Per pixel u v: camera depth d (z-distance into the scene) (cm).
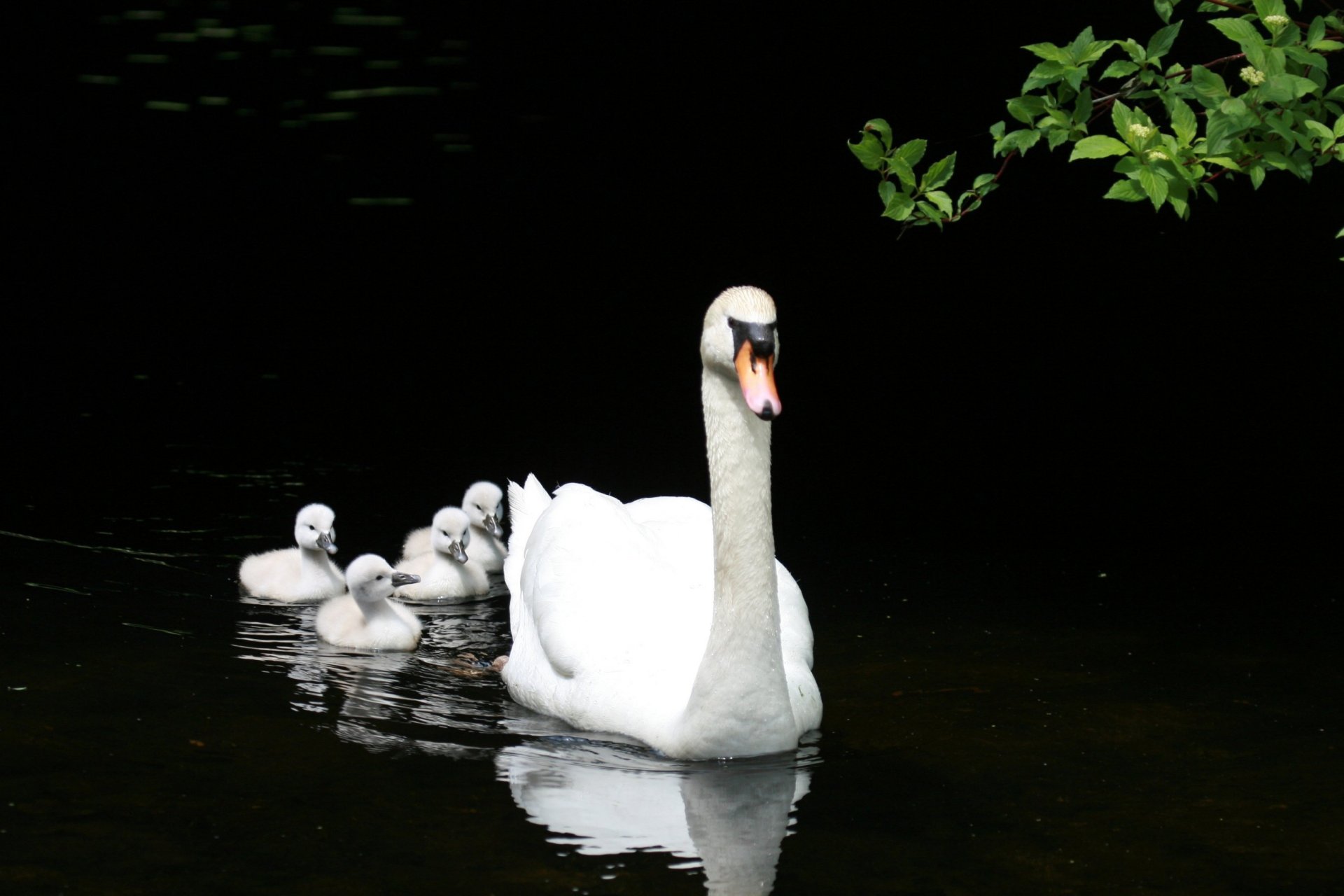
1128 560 1455
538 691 1092
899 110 3247
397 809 873
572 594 1101
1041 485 1716
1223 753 977
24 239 2752
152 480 1678
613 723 1024
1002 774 941
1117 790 912
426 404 2022
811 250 2800
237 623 1279
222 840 825
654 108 3528
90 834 830
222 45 3903
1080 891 773
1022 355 2252
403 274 2647
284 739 994
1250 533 1530
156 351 2214
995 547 1502
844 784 923
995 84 3281
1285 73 880
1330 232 2731
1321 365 2145
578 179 3161
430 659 1227
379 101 3544
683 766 956
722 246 2806
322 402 2014
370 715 1058
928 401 2064
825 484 1742
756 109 3469
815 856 814
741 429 940
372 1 4231
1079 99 959
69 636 1202
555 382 2134
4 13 4034
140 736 988
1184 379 2114
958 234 2877
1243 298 2473
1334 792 911
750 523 946
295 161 3228
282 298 2511
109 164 3175
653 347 2306
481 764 955
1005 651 1199
